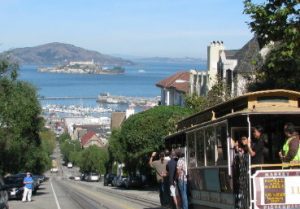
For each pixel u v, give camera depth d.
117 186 64.00
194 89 58.94
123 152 57.97
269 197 11.78
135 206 25.62
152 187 55.16
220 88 39.06
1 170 46.31
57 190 52.62
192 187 16.86
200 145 15.73
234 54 48.66
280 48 17.42
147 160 50.22
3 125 43.16
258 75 20.67
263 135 12.62
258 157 12.02
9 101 42.88
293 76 18.27
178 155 18.39
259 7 17.12
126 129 50.44
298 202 11.84
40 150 63.72
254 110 12.33
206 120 15.72
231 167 13.00
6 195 21.45
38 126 47.66
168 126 43.12
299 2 16.59
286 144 12.04
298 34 16.53
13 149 45.16
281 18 16.88
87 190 52.19
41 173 90.75
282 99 13.10
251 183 11.82
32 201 32.81
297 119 12.86
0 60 42.56
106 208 25.22
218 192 14.17
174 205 18.95
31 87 45.84
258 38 18.11
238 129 13.10
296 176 11.88
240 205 12.39
